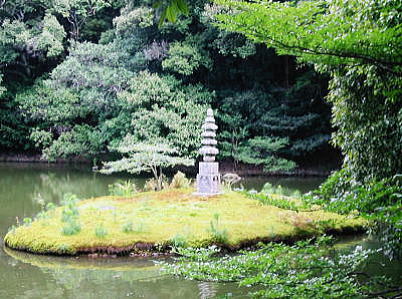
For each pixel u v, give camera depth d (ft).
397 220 8.82
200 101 64.85
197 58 62.64
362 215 9.26
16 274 21.25
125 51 65.10
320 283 9.49
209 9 59.00
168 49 65.05
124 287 19.53
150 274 21.15
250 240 25.46
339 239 27.02
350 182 14.33
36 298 18.37
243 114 66.85
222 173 63.72
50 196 44.47
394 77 11.43
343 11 13.58
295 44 8.63
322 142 62.59
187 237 24.90
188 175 62.90
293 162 62.08
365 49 8.70
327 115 65.21
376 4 12.66
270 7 8.82
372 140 17.93
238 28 8.72
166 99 62.18
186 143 59.98
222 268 10.46
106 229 26.25
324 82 63.62
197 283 19.86
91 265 22.50
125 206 33.68
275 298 9.86
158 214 30.42
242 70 67.26
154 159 46.91
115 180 57.00
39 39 65.16
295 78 68.64
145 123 60.54
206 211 31.40
